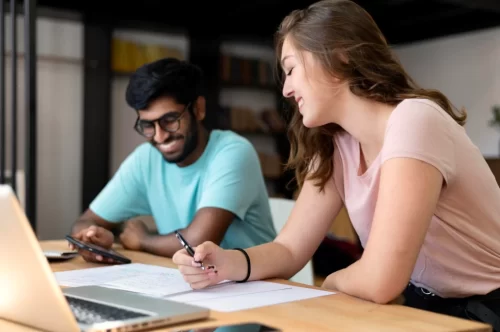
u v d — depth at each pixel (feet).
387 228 3.59
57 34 16.42
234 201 6.16
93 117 16.63
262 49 20.40
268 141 20.44
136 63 17.52
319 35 4.16
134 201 7.15
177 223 6.80
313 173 4.78
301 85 4.29
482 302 4.14
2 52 9.21
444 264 4.20
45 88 16.35
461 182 3.93
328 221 4.83
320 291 3.84
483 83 19.11
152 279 4.20
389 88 4.19
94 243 6.05
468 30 19.11
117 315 2.85
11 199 2.53
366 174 4.33
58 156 16.63
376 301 3.51
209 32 18.42
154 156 6.97
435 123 3.79
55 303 2.64
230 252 4.20
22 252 2.62
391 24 19.42
